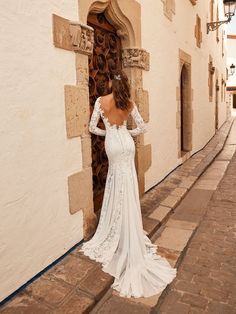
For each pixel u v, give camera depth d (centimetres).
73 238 296
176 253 306
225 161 802
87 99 304
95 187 392
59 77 264
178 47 638
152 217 383
